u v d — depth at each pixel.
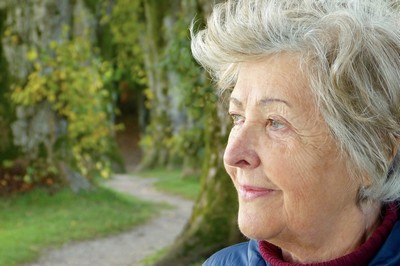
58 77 13.34
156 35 21.23
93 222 11.54
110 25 23.47
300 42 1.33
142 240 10.72
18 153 13.41
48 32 13.55
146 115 37.41
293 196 1.37
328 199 1.39
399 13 1.39
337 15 1.33
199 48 1.49
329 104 1.32
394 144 1.36
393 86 1.32
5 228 11.02
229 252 1.69
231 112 1.45
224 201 8.28
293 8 1.38
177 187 17.97
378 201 1.47
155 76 22.80
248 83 1.40
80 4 18.95
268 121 1.38
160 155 23.81
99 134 14.02
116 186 19.05
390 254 1.39
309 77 1.33
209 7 6.90
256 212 1.41
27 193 12.93
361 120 1.32
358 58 1.31
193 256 8.18
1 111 13.46
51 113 13.60
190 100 7.84
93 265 9.18
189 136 14.29
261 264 1.57
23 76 13.44
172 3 20.88
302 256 1.48
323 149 1.35
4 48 13.52
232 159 1.40
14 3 13.49
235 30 1.38
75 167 13.84
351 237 1.45
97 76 13.73
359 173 1.38
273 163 1.37
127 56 26.34
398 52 1.33
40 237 10.29
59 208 12.57
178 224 12.23
